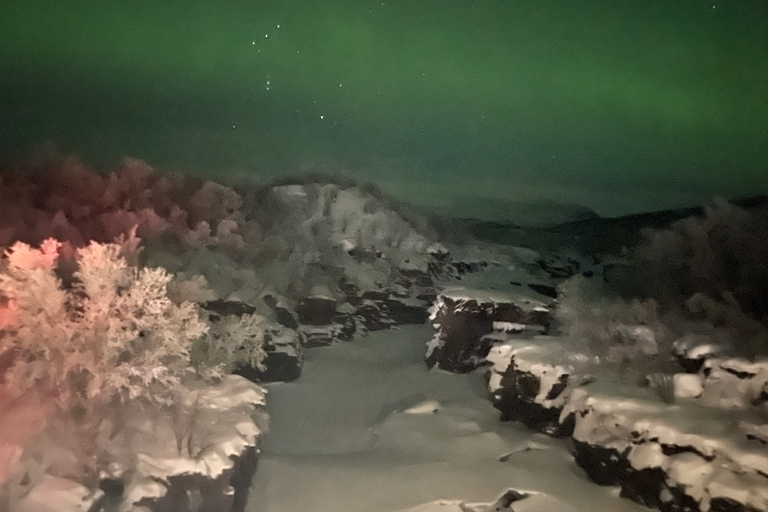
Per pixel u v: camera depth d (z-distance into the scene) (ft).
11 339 16.42
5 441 14.08
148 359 17.29
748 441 17.34
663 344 25.03
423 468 21.53
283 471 21.01
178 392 18.69
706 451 17.21
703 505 16.31
